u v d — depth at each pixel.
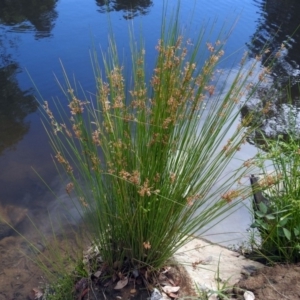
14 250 3.64
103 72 6.23
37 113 5.50
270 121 5.19
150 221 2.61
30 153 4.87
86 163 2.79
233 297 2.66
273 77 6.40
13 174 4.57
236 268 3.06
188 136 2.60
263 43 7.62
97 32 7.67
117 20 8.22
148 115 2.53
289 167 3.48
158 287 2.75
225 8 9.09
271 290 2.63
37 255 3.56
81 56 6.80
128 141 2.54
